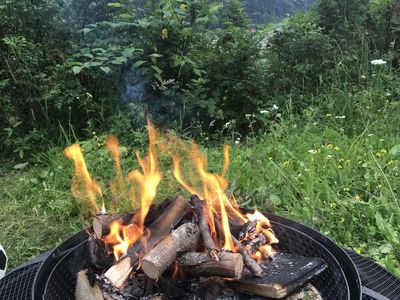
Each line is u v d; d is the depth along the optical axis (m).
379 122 4.38
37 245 3.21
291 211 3.29
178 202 2.20
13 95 4.55
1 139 4.55
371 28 5.71
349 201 3.27
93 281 1.97
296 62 5.11
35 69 4.52
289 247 2.35
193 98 4.65
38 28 4.60
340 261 2.06
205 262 1.96
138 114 4.67
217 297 2.01
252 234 2.23
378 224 3.00
